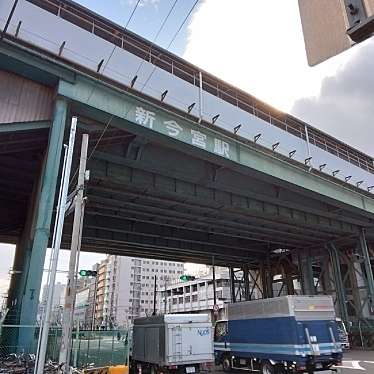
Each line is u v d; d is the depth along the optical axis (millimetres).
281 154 24547
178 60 22547
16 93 16297
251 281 54656
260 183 26906
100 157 20266
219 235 38094
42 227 14289
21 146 18078
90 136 18516
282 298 16609
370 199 32594
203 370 17484
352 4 1617
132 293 121312
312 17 1823
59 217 9617
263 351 17328
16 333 14117
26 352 12414
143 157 21328
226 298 90750
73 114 17125
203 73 23688
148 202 26266
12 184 23156
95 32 19844
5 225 26359
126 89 18219
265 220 31953
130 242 34688
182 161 22906
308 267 43062
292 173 25438
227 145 21703
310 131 31016
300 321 15945
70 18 18938
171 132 19250
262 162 23531
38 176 18953
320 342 15859
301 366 15258
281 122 28656
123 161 20828
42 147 18547
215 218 30766
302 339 15602
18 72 16391
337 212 32688
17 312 14656
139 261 126875
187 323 17828
